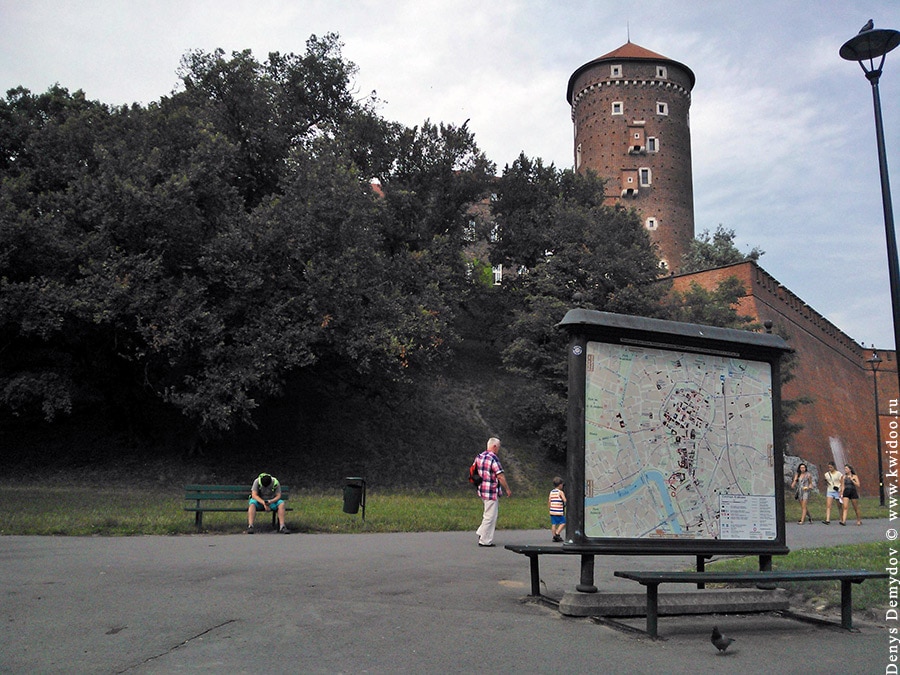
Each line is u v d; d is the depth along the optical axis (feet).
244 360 89.45
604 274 131.85
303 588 26.14
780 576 22.31
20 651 17.75
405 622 21.67
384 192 154.61
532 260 169.27
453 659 18.11
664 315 136.36
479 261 181.06
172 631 19.84
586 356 24.29
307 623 21.12
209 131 101.65
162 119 97.35
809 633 22.62
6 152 102.27
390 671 16.98
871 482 188.85
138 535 42.96
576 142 268.41
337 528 49.96
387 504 71.20
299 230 93.56
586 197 176.35
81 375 99.09
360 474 106.01
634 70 254.68
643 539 23.97
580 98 264.11
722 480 25.49
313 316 93.81
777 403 26.89
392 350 95.09
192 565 30.68
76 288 82.53
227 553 35.01
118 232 85.87
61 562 30.53
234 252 90.68
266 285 93.15
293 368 104.58
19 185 86.99
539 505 84.53
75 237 86.53
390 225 143.84
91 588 24.97
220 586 25.99
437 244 135.44
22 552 33.58
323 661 17.61
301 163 102.01
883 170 35.68
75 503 60.49
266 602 23.59
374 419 124.16
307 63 135.13
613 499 23.90
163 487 89.51
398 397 120.06
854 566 33.71
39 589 24.58
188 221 90.17
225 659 17.57
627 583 31.22
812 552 39.47
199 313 85.30
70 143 93.97
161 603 22.99
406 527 53.06
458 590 27.12
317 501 70.44
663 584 31.42
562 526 49.62
